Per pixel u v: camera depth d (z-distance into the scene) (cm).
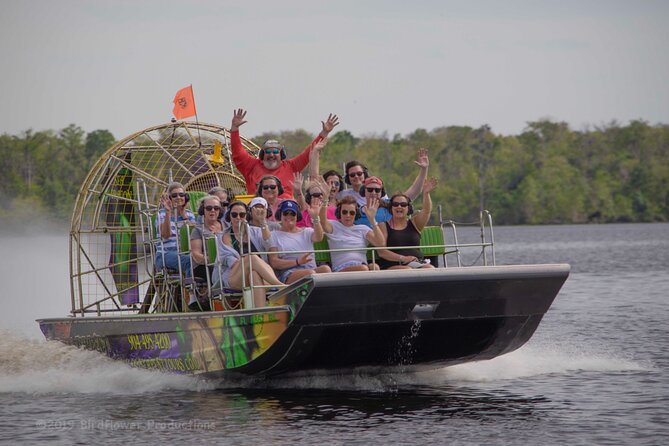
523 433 2575
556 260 10969
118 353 3428
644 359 3650
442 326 3030
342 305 2878
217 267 3177
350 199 3222
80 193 3816
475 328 3083
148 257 3731
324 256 3234
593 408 2841
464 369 3434
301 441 2506
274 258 3159
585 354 3772
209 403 2955
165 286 3503
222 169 4125
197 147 4012
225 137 4041
